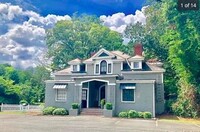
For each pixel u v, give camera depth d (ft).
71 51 220.84
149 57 160.76
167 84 139.85
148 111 101.24
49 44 224.12
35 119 81.92
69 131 51.37
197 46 94.43
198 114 101.96
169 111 115.14
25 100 187.32
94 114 105.40
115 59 124.57
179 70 106.83
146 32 188.65
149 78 119.75
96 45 220.43
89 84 117.08
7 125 60.64
